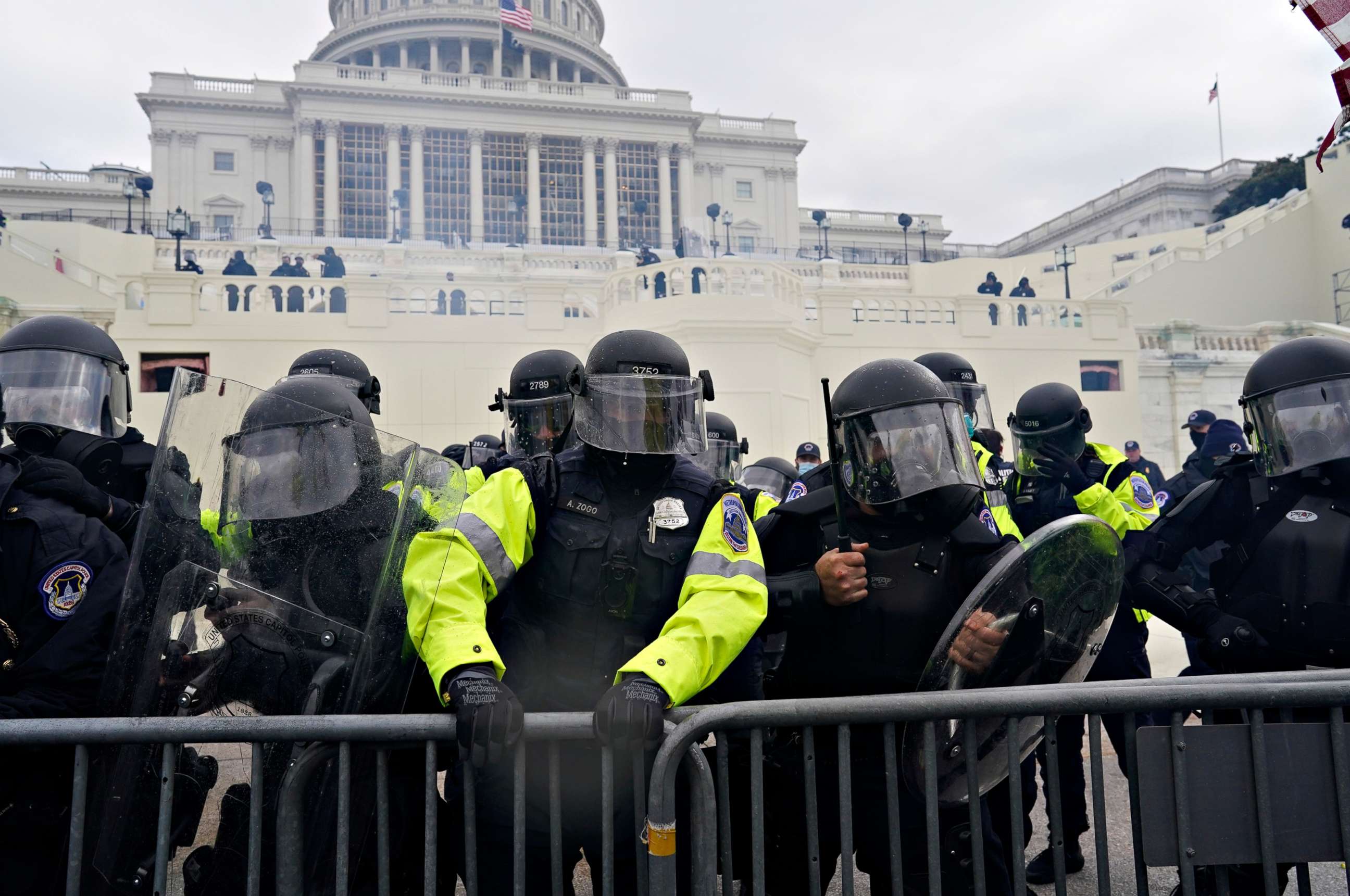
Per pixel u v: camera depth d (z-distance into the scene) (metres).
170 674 1.98
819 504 2.55
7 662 2.15
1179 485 6.23
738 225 54.19
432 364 16.11
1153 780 2.14
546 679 2.23
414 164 49.00
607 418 2.26
